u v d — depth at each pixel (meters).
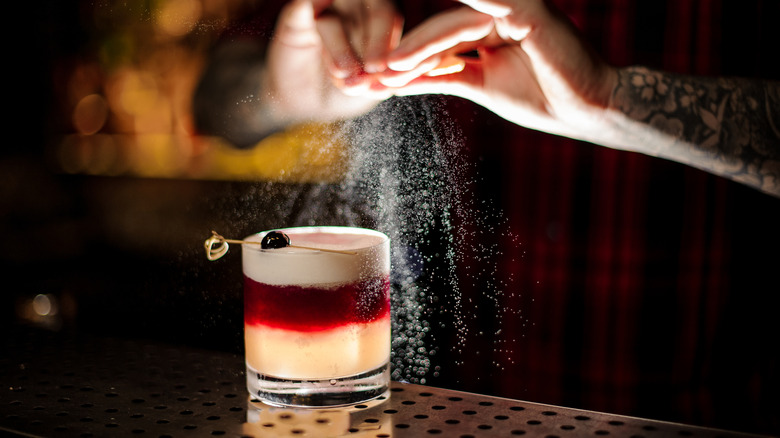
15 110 1.85
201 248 1.53
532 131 1.01
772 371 0.93
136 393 0.69
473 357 1.03
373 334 0.67
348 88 0.78
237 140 1.22
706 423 0.98
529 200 1.02
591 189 1.01
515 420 0.64
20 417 0.65
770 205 1.00
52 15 1.80
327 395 0.66
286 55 1.07
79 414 0.65
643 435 0.62
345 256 0.65
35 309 1.35
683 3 0.99
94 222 1.80
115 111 1.80
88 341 0.80
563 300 1.03
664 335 1.02
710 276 1.01
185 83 1.65
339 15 0.79
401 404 0.67
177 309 1.50
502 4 0.72
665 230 1.00
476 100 0.81
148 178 1.71
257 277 0.66
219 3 1.51
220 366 0.74
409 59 0.73
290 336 0.65
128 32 1.71
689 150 0.78
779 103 0.80
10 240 1.73
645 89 0.77
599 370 1.03
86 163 1.83
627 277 1.01
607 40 1.01
